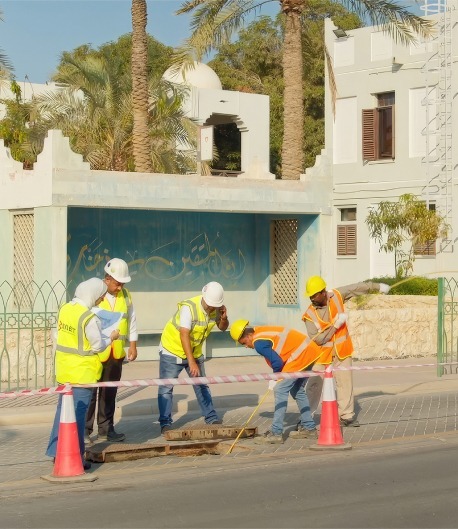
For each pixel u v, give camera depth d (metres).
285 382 11.48
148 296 20.16
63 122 29.41
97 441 11.82
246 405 15.12
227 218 21.30
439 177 28.39
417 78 28.89
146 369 18.78
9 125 30.11
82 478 9.45
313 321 12.43
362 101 30.38
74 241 19.09
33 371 16.59
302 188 20.48
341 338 12.65
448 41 28.14
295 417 13.79
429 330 21.66
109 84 29.08
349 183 30.72
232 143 45.38
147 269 20.12
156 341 20.22
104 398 11.80
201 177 19.25
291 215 21.11
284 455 10.78
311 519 7.82
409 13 25.42
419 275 25.58
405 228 27.09
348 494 8.71
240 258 21.53
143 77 23.98
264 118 36.97
